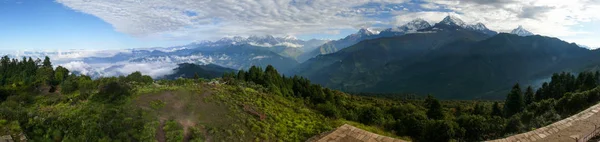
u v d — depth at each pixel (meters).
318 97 53.91
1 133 17.84
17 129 18.45
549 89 64.88
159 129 20.98
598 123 22.56
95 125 19.09
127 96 25.55
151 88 30.66
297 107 38.31
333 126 32.38
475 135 32.06
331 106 42.81
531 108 43.06
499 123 33.56
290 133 26.91
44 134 18.56
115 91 26.00
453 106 78.00
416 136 34.81
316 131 27.92
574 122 23.27
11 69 58.22
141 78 40.62
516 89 55.53
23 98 34.09
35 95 39.56
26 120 19.80
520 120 32.88
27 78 52.12
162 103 25.36
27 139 17.91
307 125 29.84
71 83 41.84
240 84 43.97
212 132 22.61
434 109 48.94
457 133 32.03
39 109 24.23
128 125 19.89
